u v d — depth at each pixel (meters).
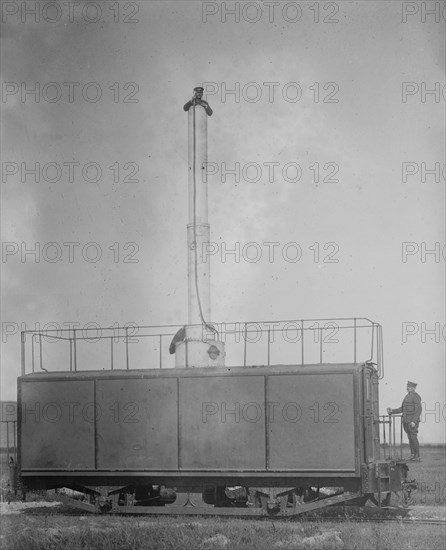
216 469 14.64
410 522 13.85
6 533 13.77
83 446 15.31
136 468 15.02
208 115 18.16
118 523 14.13
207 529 13.38
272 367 14.70
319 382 14.36
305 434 14.31
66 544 13.19
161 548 12.92
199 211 17.56
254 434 14.54
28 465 15.48
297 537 13.00
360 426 14.17
